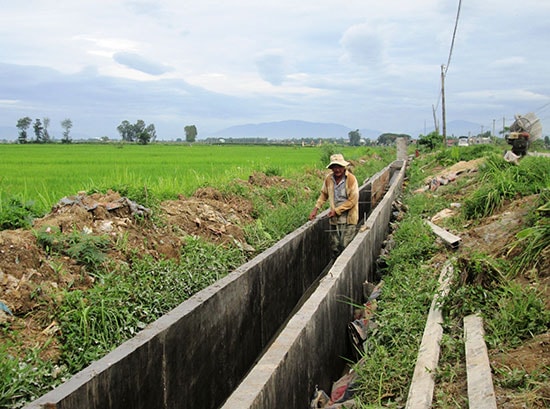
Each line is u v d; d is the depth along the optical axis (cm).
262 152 3781
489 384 337
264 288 655
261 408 325
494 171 1070
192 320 462
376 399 398
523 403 317
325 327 499
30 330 429
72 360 421
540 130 1830
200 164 2044
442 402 344
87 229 586
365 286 739
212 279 638
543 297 448
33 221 573
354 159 2567
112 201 670
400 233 904
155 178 1271
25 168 1745
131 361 370
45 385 386
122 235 608
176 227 721
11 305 436
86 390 323
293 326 425
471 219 859
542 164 877
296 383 404
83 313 450
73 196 643
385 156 3784
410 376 405
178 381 438
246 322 594
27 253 488
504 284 478
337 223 855
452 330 449
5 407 351
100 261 541
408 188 1845
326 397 459
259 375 343
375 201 1557
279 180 1359
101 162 2191
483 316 444
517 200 795
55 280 488
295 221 994
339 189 845
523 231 548
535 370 345
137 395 378
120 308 491
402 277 658
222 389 527
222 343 527
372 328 536
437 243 775
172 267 604
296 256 805
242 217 930
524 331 404
